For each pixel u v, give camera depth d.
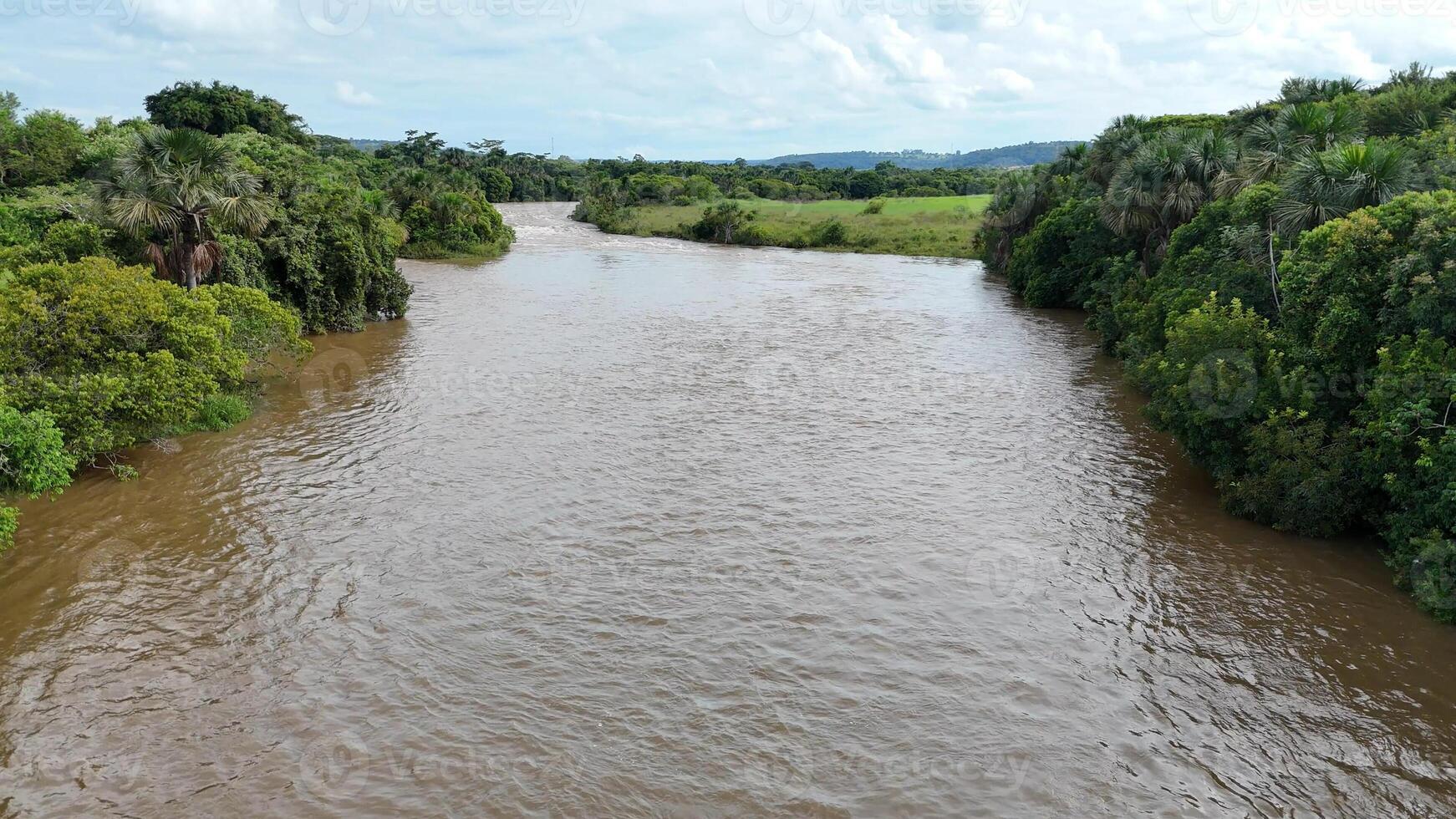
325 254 36.53
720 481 20.16
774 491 19.61
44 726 11.26
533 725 11.48
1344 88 45.97
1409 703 12.22
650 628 13.86
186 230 29.27
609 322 40.84
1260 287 22.00
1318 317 18.30
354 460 21.08
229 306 25.64
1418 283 16.14
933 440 23.30
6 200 47.88
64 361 19.61
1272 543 17.11
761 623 14.04
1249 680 12.73
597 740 11.20
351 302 37.41
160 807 9.93
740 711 11.84
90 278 20.67
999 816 10.06
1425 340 16.03
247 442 22.31
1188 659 13.27
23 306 19.16
